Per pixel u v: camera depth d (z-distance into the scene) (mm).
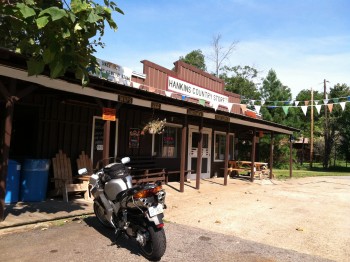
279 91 28453
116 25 4246
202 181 14641
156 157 12812
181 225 6949
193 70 15820
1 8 3758
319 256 5430
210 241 5926
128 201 4965
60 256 4871
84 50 4605
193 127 14938
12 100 6027
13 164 7652
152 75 13141
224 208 8914
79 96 8680
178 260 4949
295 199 11086
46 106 8992
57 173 8930
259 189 13180
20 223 6016
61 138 9414
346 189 14602
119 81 11391
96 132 10523
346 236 6691
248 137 20625
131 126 11695
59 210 7254
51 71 3828
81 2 3738
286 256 5332
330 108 14875
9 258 4703
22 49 4223
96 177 5902
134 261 4809
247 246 5750
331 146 32094
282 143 28266
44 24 3312
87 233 5957
